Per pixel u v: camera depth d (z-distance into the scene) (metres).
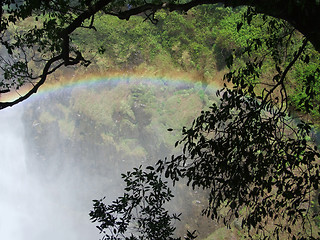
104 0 7.16
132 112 33.50
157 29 34.84
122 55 33.81
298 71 16.41
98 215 6.04
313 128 17.66
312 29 3.91
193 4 7.04
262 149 5.41
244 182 5.24
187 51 33.75
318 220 15.54
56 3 8.60
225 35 29.92
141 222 6.90
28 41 8.55
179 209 27.72
